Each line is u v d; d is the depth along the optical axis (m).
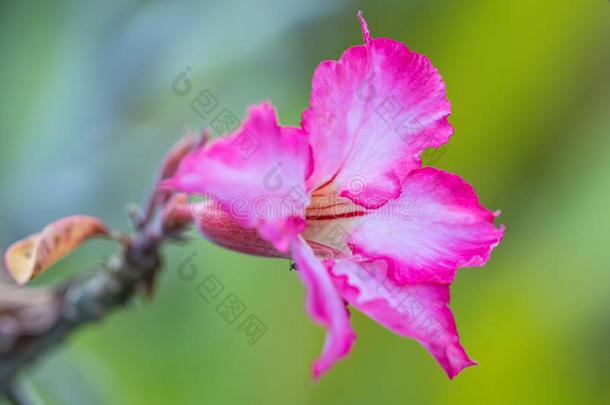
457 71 0.49
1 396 0.39
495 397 0.48
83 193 0.49
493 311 0.48
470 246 0.41
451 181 0.41
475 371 0.48
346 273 0.40
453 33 0.49
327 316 0.37
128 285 0.40
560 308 0.48
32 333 0.39
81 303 0.39
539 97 0.49
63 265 0.49
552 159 0.49
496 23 0.49
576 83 0.49
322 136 0.40
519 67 0.49
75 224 0.40
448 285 0.40
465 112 0.49
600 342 0.47
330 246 0.41
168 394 0.49
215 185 0.37
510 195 0.49
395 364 0.49
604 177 0.48
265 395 0.49
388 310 0.40
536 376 0.48
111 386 0.47
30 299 0.39
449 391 0.48
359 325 0.49
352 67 0.40
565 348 0.48
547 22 0.48
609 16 0.48
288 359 0.49
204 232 0.40
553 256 0.48
